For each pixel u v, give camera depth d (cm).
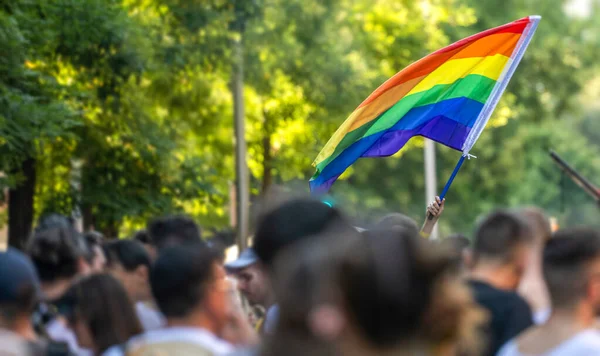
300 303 348
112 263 1004
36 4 2277
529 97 5538
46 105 2025
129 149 2884
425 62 1214
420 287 352
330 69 3500
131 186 2892
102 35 2441
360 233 371
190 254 645
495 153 5562
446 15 4269
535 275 788
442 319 355
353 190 5247
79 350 762
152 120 2952
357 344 349
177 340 627
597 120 8788
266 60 3400
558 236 609
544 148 6069
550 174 6003
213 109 3619
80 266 889
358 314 348
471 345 370
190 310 641
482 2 5672
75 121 2095
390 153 1236
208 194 3047
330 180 1227
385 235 360
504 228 775
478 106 1229
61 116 2008
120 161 2881
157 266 645
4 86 1983
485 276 770
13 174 2166
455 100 1230
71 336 764
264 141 3825
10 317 646
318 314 346
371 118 1220
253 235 535
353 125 1217
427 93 1221
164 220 1035
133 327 773
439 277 355
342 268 349
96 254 1009
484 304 742
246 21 3059
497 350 732
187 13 3014
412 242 358
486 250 773
